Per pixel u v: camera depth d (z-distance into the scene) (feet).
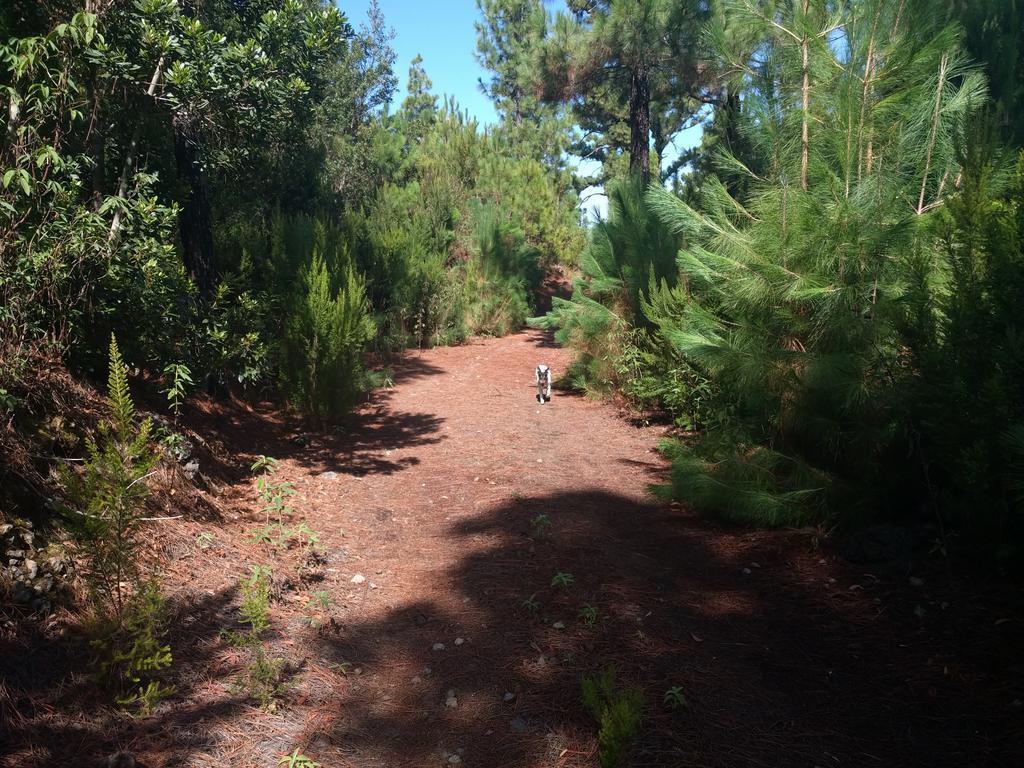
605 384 34.76
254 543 15.75
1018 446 10.96
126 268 16.01
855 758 9.34
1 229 13.91
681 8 38.22
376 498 20.62
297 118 24.39
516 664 11.75
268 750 9.26
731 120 25.57
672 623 13.17
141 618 9.87
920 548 15.07
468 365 44.83
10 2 16.79
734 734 9.82
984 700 10.48
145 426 11.20
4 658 9.30
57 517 12.09
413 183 61.41
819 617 13.39
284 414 27.61
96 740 8.70
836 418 17.02
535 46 44.11
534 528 18.20
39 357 14.75
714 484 17.74
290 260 33.81
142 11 18.19
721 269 18.49
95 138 17.69
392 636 12.80
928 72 16.78
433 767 9.23
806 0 18.06
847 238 15.97
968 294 13.66
